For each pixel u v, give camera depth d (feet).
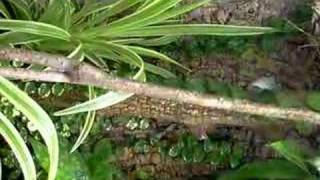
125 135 1.91
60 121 1.81
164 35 1.70
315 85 1.94
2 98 1.73
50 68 1.29
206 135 1.93
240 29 1.65
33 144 1.76
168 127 1.92
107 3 1.73
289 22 1.98
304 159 1.80
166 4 1.56
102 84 1.16
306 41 1.98
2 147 1.82
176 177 1.95
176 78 1.77
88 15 1.75
